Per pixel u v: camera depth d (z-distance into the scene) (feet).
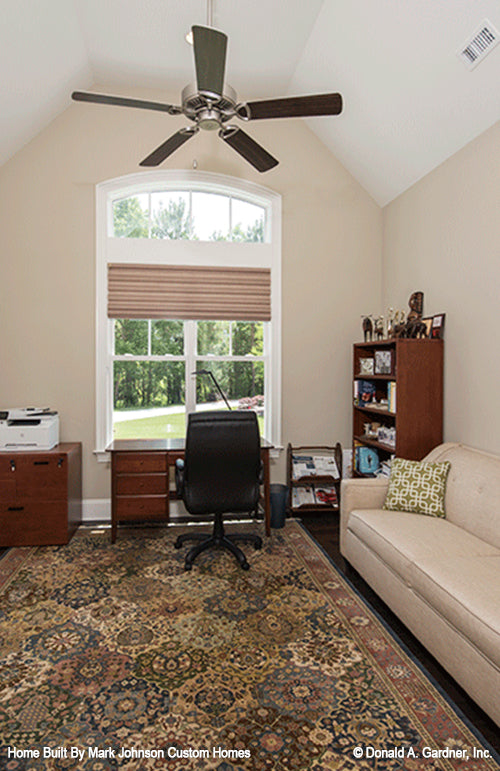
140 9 9.80
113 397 13.61
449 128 10.05
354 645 7.21
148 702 5.95
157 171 13.10
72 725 5.56
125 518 11.26
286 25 10.20
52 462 11.06
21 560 10.23
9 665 6.67
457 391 10.49
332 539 11.60
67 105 12.66
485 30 7.75
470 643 5.71
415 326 11.19
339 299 14.07
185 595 8.68
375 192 13.87
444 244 10.97
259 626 7.69
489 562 6.91
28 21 9.13
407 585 7.24
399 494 9.39
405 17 8.54
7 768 4.95
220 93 7.09
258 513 13.20
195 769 4.96
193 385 13.79
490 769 4.97
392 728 5.55
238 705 5.91
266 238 14.17
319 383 14.02
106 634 7.44
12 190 12.56
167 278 13.29
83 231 12.84
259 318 13.73
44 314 12.76
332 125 12.84
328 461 13.64
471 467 8.92
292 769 4.97
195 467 9.42
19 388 12.72
